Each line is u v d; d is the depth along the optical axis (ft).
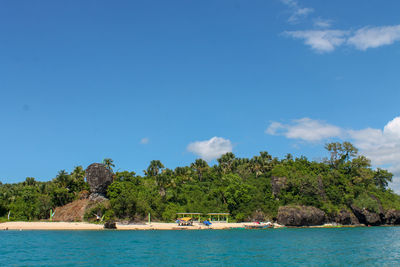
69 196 342.64
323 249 160.76
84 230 260.62
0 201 319.27
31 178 427.74
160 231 266.16
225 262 123.75
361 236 231.30
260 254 143.43
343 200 364.17
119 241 187.42
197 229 293.84
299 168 403.95
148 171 435.94
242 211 351.67
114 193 304.91
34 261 121.29
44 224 279.69
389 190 417.08
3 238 197.36
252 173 446.19
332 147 421.18
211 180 437.17
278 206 349.20
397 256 140.15
